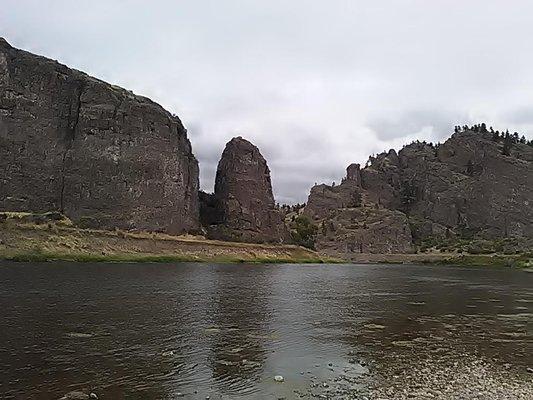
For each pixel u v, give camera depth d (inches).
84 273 2883.9
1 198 5270.7
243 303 1867.6
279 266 5669.3
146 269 3622.0
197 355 989.8
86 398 703.1
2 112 5487.2
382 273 5068.9
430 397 751.1
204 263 5221.5
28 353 957.2
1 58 5575.8
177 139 6870.1
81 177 5792.3
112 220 5812.0
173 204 6555.1
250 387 781.9
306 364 943.0
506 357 1050.7
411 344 1167.6
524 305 2103.8
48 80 5920.3
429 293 2632.9
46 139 5733.3
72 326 1242.6
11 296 1748.3
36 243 4239.7
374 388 789.9
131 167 6131.9
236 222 7716.5
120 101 6294.3
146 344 1073.5
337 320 1517.0
